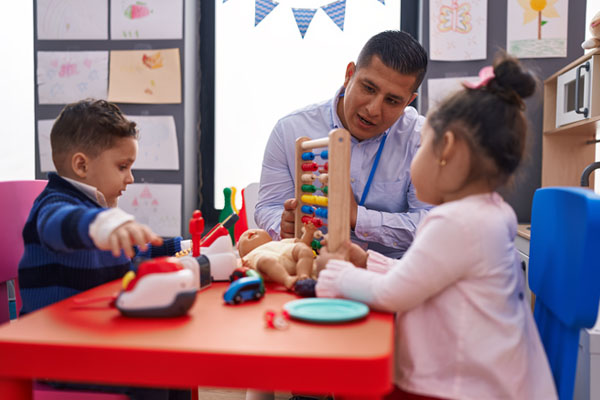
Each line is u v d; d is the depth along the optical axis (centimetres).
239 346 55
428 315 72
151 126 239
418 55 119
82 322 64
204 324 64
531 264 100
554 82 215
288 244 96
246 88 254
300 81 250
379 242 128
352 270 75
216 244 93
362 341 57
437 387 68
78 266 93
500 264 71
